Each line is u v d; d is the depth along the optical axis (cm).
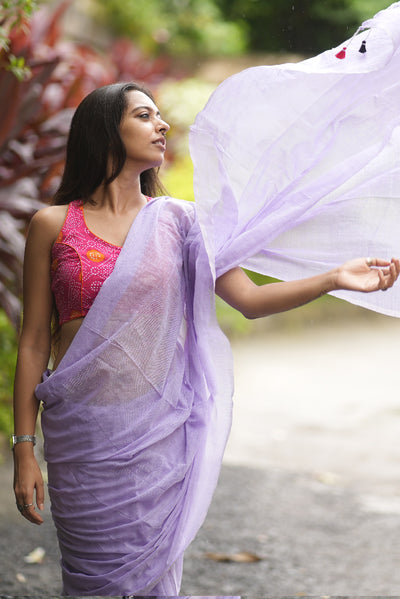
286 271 298
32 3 495
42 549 479
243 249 278
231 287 281
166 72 1167
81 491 276
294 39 1886
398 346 1534
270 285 273
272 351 1500
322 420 933
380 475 695
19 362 288
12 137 638
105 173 285
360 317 1927
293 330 1756
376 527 551
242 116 282
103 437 275
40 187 664
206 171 276
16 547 480
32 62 626
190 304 291
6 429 675
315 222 293
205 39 1950
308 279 264
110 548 275
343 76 280
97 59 898
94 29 1780
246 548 505
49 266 285
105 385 274
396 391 1090
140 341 276
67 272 278
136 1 1847
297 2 1853
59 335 292
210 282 278
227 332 1588
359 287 252
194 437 286
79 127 288
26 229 655
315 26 1830
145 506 277
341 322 1864
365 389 1116
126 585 275
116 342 273
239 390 1135
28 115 633
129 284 274
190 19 1941
